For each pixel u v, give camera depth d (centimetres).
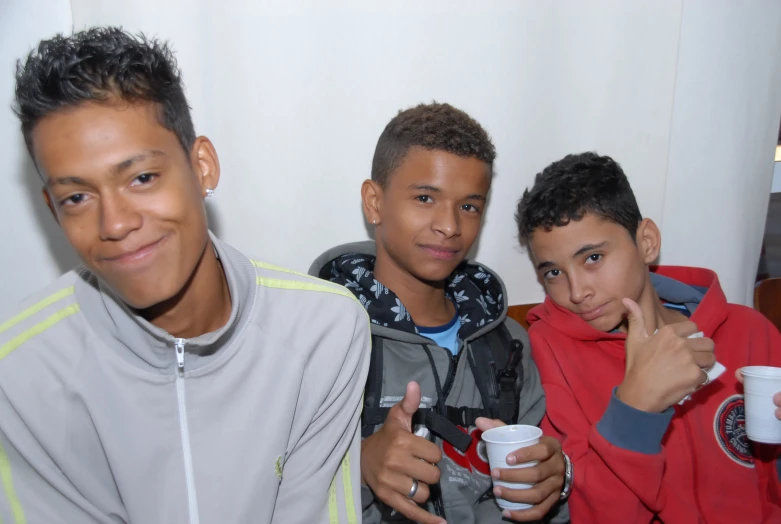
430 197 117
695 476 118
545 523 115
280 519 91
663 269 148
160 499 82
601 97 158
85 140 71
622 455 103
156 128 76
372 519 107
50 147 72
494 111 150
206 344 82
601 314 123
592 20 153
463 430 112
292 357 90
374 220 128
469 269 139
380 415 113
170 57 91
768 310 150
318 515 92
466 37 144
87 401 80
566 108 156
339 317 97
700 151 162
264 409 88
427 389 117
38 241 126
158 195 76
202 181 90
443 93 145
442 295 133
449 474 112
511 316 154
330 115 138
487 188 123
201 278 86
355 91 139
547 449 97
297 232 141
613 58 157
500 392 118
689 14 156
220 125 131
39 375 80
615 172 127
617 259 121
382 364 117
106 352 82
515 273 160
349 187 142
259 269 98
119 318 82
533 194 128
